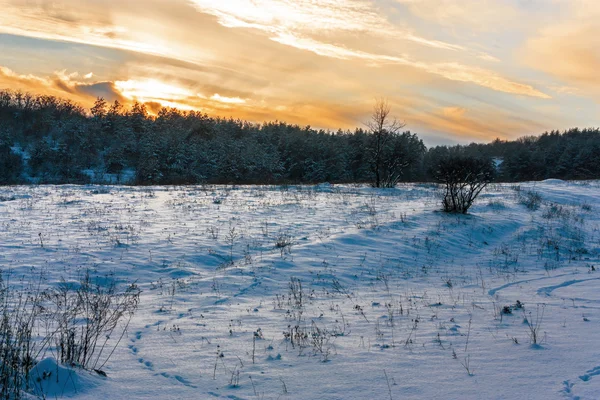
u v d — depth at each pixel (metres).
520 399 3.89
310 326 6.60
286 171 82.75
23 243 12.54
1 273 9.73
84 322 6.64
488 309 7.46
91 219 16.61
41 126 81.44
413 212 18.86
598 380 4.18
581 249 14.70
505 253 13.91
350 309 7.66
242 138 89.31
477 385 4.22
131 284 9.64
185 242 13.27
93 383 4.27
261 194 25.50
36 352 5.01
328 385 4.38
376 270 11.09
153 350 5.51
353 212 19.12
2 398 3.71
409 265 11.86
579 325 6.20
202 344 5.77
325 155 80.31
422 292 9.10
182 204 21.08
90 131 79.56
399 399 4.02
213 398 4.14
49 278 9.64
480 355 5.06
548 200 25.12
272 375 4.68
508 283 9.95
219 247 12.85
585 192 28.00
